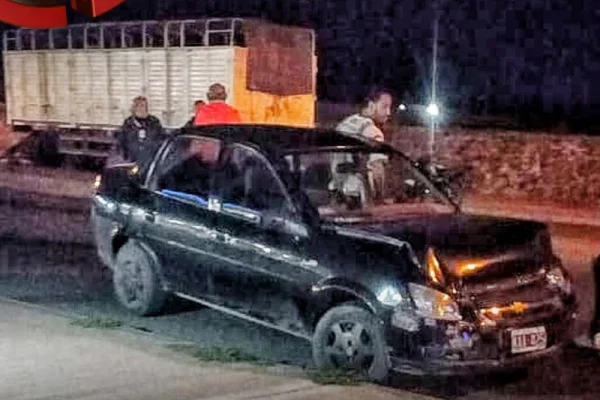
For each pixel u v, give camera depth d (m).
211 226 9.64
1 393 7.65
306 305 8.84
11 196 21.62
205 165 9.90
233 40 24.02
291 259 8.94
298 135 9.85
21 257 14.10
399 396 7.71
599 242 18.11
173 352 8.83
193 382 7.96
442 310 8.15
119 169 11.05
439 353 8.13
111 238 10.78
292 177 9.20
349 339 8.55
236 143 9.65
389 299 8.27
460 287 8.23
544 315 8.52
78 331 9.46
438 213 9.41
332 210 9.12
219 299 9.68
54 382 7.93
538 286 8.60
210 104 14.85
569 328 8.81
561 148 24.86
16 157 28.70
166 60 25.33
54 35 28.06
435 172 14.27
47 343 9.05
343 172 9.38
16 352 8.74
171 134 10.42
